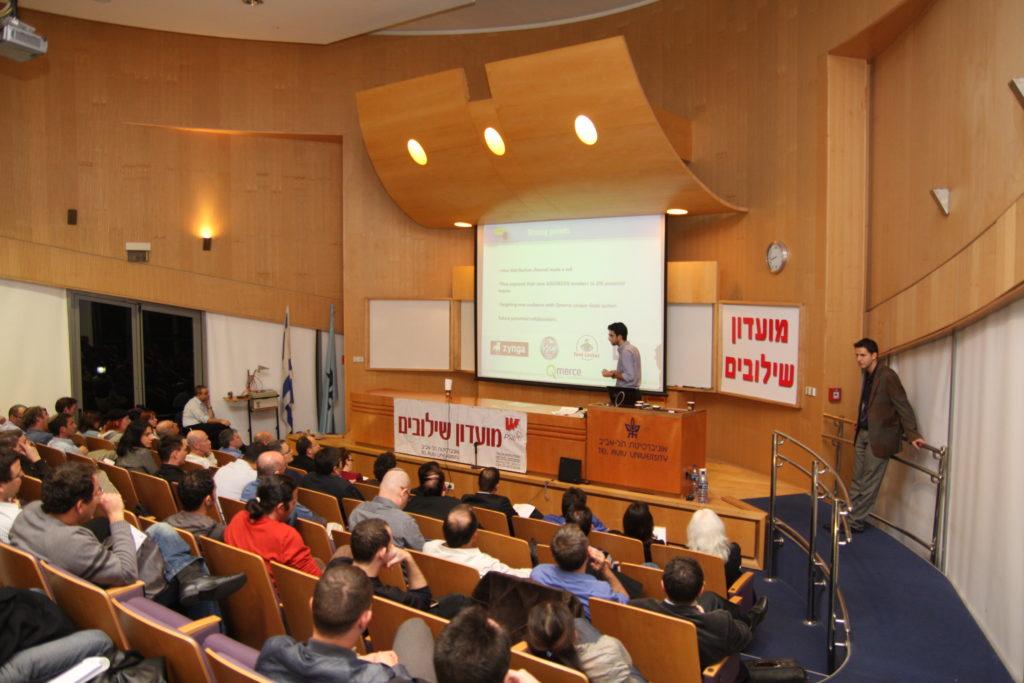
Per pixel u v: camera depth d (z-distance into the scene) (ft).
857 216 25.80
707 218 32.12
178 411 38.96
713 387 30.68
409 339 38.58
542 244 34.99
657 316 31.89
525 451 25.99
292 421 40.47
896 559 20.36
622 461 24.11
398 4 32.73
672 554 16.19
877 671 14.56
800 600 18.95
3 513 13.43
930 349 21.16
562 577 12.67
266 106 38.86
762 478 28.19
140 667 8.84
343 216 39.17
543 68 26.96
